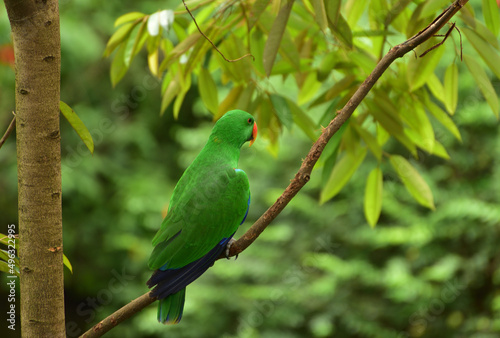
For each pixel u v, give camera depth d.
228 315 10.03
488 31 3.20
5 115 11.89
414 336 9.45
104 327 2.33
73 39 10.74
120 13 12.14
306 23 3.79
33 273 2.00
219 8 3.53
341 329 9.71
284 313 9.42
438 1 2.84
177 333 9.84
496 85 8.79
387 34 3.49
